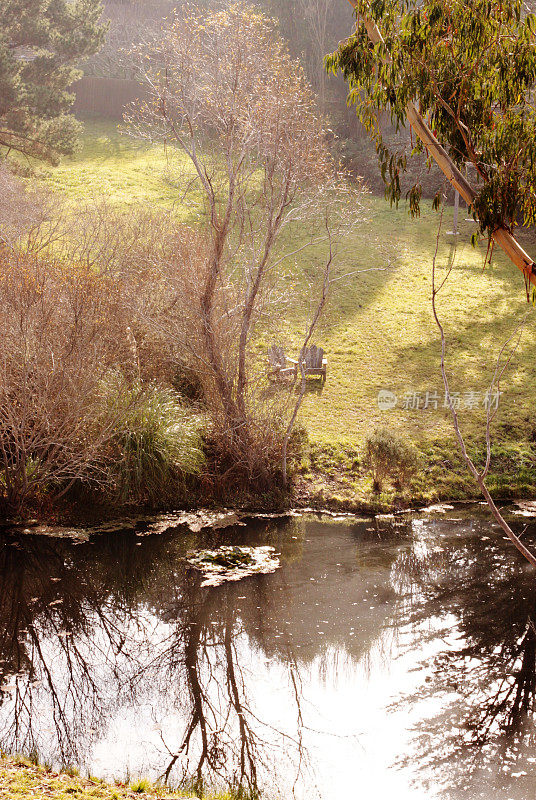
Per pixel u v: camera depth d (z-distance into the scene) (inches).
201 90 558.6
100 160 1384.1
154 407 559.8
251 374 658.8
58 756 266.7
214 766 265.6
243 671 338.0
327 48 1504.7
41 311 514.0
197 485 569.3
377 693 319.0
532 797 247.8
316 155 573.9
